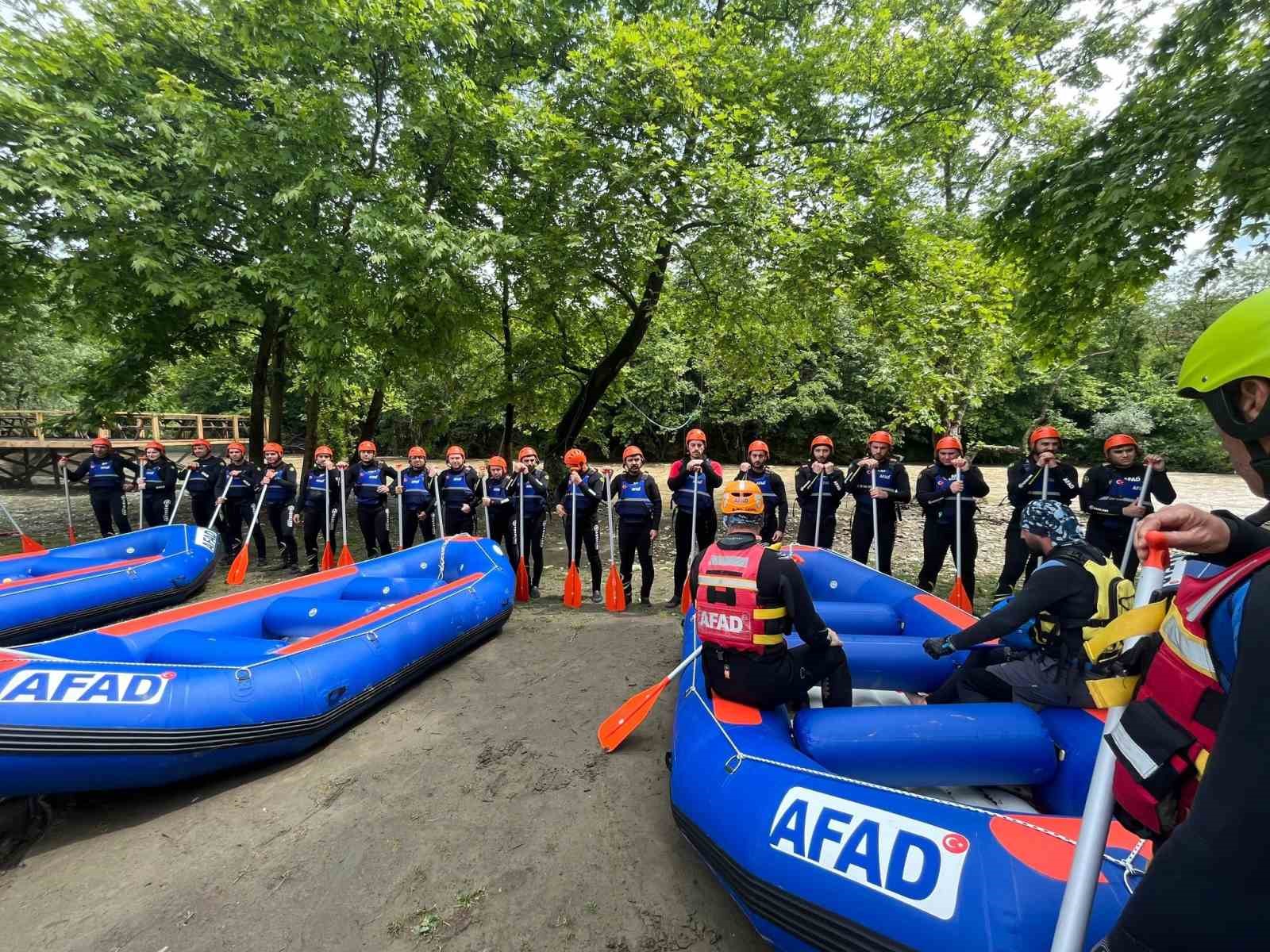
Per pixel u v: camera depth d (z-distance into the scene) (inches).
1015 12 425.7
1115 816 42.9
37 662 113.9
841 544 382.9
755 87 378.0
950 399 383.6
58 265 288.5
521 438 751.1
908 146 413.1
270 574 306.8
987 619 95.3
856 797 78.4
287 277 288.8
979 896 63.4
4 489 615.2
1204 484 635.5
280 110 276.8
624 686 171.2
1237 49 185.9
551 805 117.6
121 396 424.2
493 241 301.4
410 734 146.0
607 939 87.3
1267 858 24.1
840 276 351.3
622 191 328.2
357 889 97.0
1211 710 31.7
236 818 115.5
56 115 247.0
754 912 80.4
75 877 100.7
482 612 199.6
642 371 791.1
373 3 275.9
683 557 252.8
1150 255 194.9
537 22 398.3
